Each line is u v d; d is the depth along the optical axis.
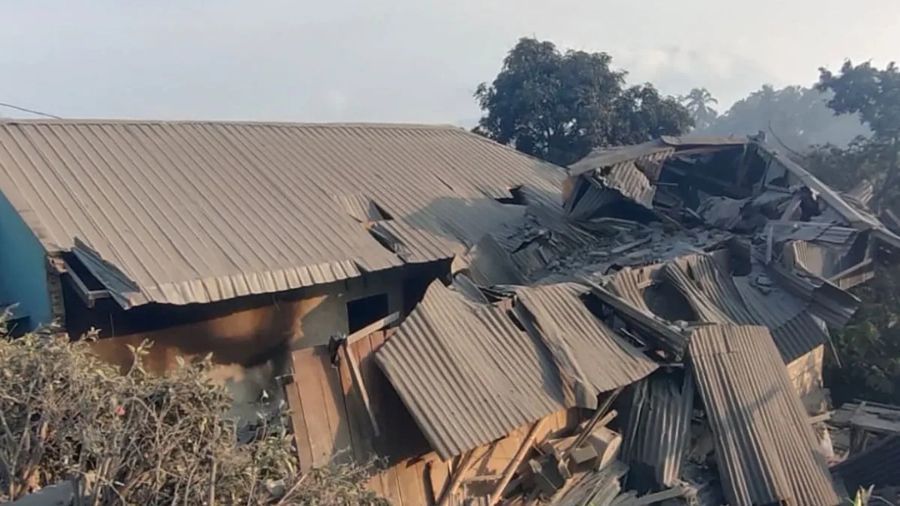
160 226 9.20
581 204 14.34
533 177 16.47
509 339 8.45
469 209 13.20
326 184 12.12
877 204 17.95
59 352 5.23
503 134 26.53
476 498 8.00
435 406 7.24
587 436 8.97
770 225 13.27
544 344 8.64
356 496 5.39
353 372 7.30
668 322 10.10
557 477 8.42
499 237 12.55
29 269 8.65
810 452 9.56
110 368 5.70
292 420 6.78
